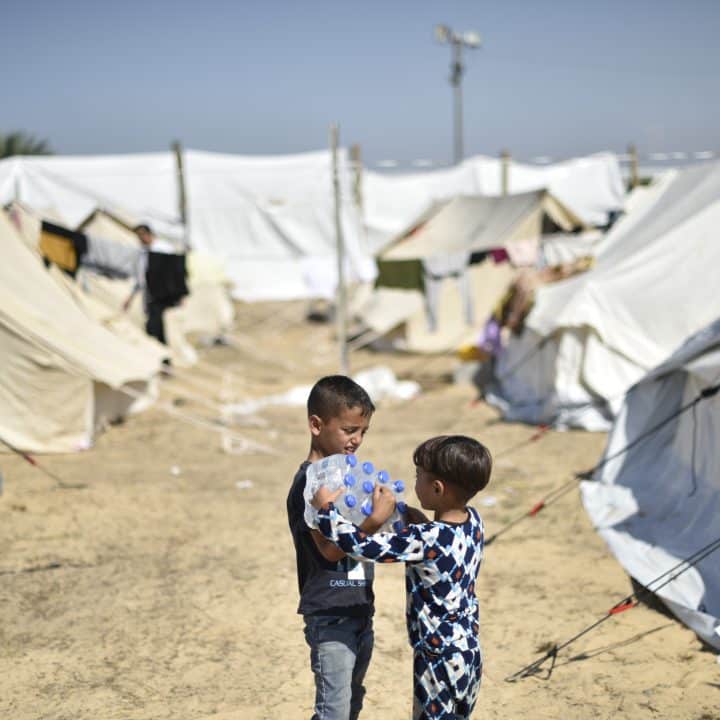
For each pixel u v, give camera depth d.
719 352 6.15
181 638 4.87
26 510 7.12
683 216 10.62
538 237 15.48
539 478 8.17
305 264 20.23
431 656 2.94
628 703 4.10
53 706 4.08
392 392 12.83
